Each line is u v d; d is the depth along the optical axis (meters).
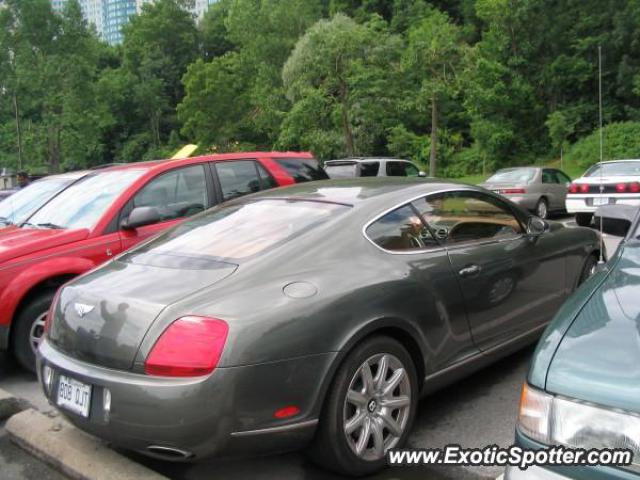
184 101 59.62
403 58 31.20
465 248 3.89
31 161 51.38
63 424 3.67
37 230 5.38
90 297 3.12
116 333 2.87
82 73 44.00
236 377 2.65
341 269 3.20
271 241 3.34
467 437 3.56
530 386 2.12
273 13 53.03
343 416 2.95
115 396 2.76
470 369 3.83
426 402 4.10
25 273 4.73
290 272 3.09
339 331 2.94
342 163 15.88
